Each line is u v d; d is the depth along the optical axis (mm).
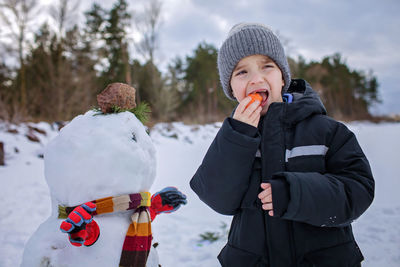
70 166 1285
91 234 1201
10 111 11188
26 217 3951
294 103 1310
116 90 1470
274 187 1077
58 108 13867
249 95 1313
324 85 33781
